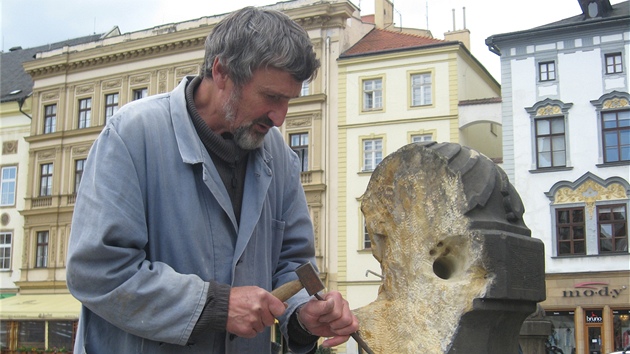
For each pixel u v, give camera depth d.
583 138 20.53
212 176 2.09
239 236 2.12
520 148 21.19
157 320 1.89
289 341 2.23
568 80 20.89
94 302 1.92
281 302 1.95
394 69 23.05
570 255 20.27
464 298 2.07
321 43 24.00
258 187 2.20
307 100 23.66
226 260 2.10
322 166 23.33
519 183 21.08
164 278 1.92
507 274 2.07
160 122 2.10
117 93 27.00
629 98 20.09
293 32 2.01
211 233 2.09
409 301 2.21
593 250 20.03
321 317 2.07
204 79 2.15
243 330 1.90
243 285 2.13
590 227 20.14
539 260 2.21
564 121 20.83
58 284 26.64
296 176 2.51
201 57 25.55
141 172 2.04
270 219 2.31
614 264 19.78
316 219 23.12
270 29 1.98
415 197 2.26
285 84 2.01
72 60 27.62
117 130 2.05
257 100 2.02
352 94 23.39
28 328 26.05
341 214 22.88
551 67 21.19
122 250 1.92
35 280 27.16
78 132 27.12
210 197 2.10
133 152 2.03
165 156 2.08
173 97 2.17
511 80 21.55
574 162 20.52
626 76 20.25
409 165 2.29
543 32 21.08
